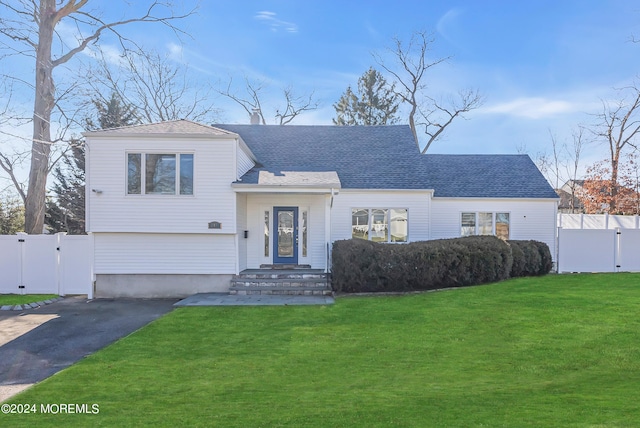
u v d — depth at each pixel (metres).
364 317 10.19
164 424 4.72
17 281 13.73
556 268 17.62
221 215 13.46
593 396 5.38
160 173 13.41
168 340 8.62
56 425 4.77
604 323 8.89
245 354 7.73
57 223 30.98
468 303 11.09
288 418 4.82
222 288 13.77
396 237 16.73
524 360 7.13
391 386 6.06
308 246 16.00
